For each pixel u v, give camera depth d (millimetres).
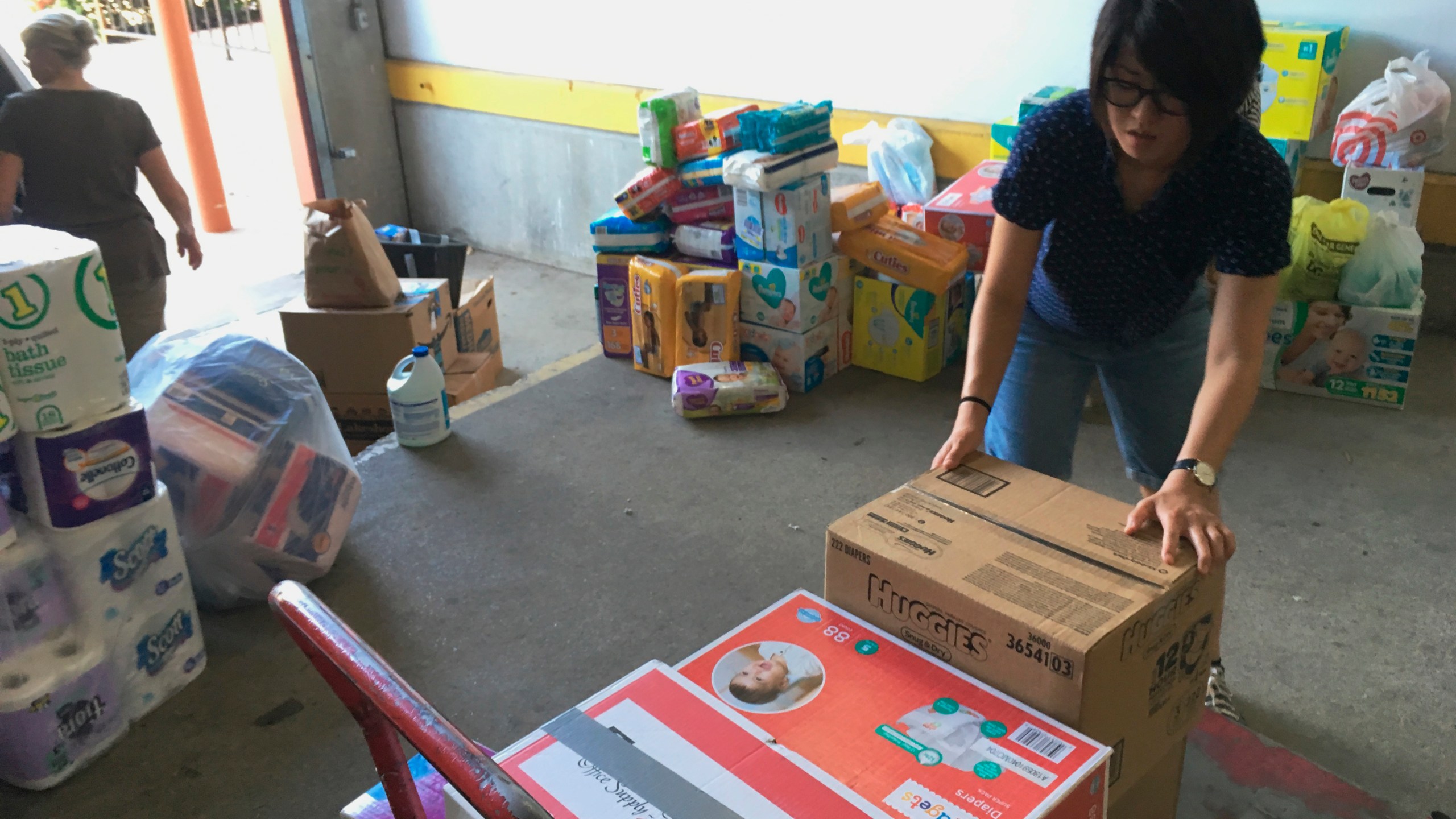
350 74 5547
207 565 2377
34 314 1784
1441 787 1844
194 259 3607
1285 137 3219
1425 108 3088
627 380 3656
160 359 2449
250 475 2340
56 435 1853
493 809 804
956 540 1245
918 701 1107
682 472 3023
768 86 4480
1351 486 2791
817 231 3373
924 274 3350
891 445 3137
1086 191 1527
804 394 3488
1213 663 1977
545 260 5586
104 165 3217
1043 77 3727
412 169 5910
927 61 3979
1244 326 1453
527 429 3311
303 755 2047
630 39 4816
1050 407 1834
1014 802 965
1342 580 2418
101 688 2025
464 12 5332
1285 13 3434
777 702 1106
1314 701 2061
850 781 997
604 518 2801
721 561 2598
